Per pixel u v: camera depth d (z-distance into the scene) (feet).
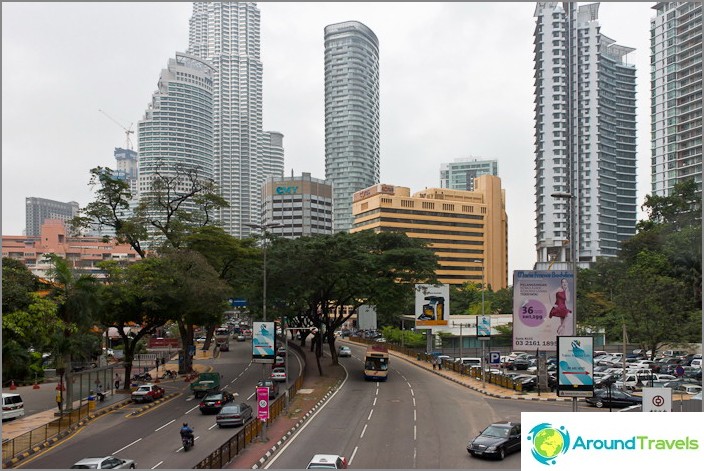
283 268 190.08
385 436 109.91
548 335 150.10
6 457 96.68
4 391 184.03
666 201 287.07
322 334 301.22
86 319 135.33
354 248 198.59
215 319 223.10
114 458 83.35
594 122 467.52
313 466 73.15
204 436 114.21
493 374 187.11
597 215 462.19
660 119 451.12
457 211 556.51
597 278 300.20
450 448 99.50
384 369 196.65
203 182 217.36
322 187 591.78
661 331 214.48
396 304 211.20
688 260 232.32
